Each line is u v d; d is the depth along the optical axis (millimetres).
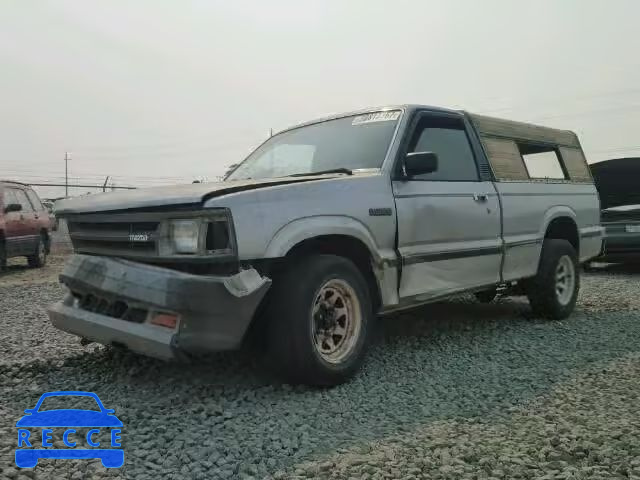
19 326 5730
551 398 3652
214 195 3354
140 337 3242
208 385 3760
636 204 11508
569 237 6738
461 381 3994
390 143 4547
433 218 4621
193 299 3170
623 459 2756
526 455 2785
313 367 3588
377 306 4250
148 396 3541
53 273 11859
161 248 3396
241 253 3342
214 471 2572
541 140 6480
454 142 5180
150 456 2703
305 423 3158
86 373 4012
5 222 11391
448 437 3008
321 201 3801
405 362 4438
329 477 2531
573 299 6383
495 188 5406
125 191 3975
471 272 5027
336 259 3807
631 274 11336
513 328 5758
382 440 2949
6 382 3770
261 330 3793
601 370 4270
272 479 2512
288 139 5309
